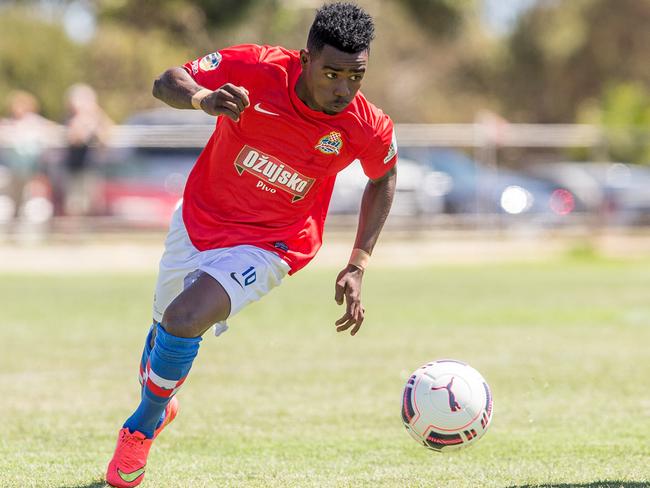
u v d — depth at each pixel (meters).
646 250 54.47
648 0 119.94
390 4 109.75
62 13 104.81
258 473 13.94
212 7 95.50
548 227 53.88
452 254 52.25
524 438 16.22
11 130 46.91
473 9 97.19
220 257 12.96
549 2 122.81
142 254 48.34
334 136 12.94
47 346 26.42
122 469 12.66
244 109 12.31
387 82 123.38
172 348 12.23
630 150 55.12
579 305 35.16
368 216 13.90
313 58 12.12
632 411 18.33
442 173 52.72
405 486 13.12
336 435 16.55
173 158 49.03
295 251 13.49
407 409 13.25
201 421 17.67
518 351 25.45
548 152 54.69
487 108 123.69
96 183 48.00
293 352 25.56
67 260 47.19
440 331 29.16
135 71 95.00
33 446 15.68
